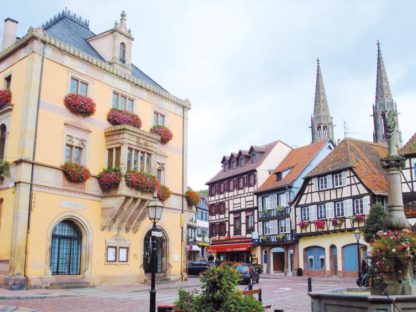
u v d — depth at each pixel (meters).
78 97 23.48
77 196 23.02
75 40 27.70
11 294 17.61
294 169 45.78
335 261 37.78
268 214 45.72
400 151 33.00
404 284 9.79
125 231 25.44
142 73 32.09
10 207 20.77
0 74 23.61
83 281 22.64
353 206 36.28
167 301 17.02
